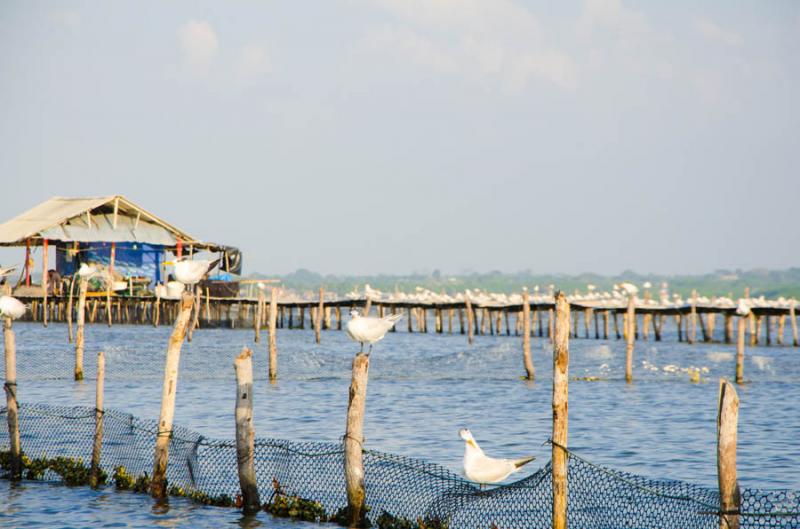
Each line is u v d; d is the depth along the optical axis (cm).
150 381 6450
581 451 4094
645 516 2783
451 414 5184
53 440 3856
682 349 10381
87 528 2778
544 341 11481
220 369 7212
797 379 7500
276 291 6925
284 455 3262
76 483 3281
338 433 4466
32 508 2984
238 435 2961
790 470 3694
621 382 7094
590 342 11438
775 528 2714
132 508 2988
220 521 2834
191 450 3198
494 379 7144
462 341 12312
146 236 12550
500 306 12731
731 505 2127
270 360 6931
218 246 13050
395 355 9581
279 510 2900
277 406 5434
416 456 3872
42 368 7025
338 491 3094
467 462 2417
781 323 12094
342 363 8012
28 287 12812
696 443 4294
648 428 4734
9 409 3388
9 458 3456
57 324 13200
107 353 8006
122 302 12694
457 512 2783
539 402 5772
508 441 4322
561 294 2384
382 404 5588
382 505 2847
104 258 13075
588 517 2781
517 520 2755
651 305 12631
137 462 3478
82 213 12275
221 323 13388
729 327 12294
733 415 2127
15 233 11950
